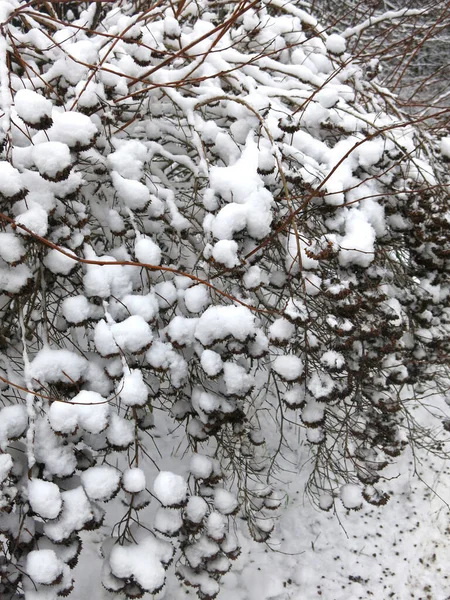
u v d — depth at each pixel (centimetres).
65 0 239
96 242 295
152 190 257
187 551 249
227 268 194
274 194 234
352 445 350
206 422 247
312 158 246
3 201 178
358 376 282
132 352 203
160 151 270
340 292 208
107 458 356
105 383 216
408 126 286
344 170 236
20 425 196
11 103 175
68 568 197
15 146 194
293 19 300
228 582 334
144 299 219
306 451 416
